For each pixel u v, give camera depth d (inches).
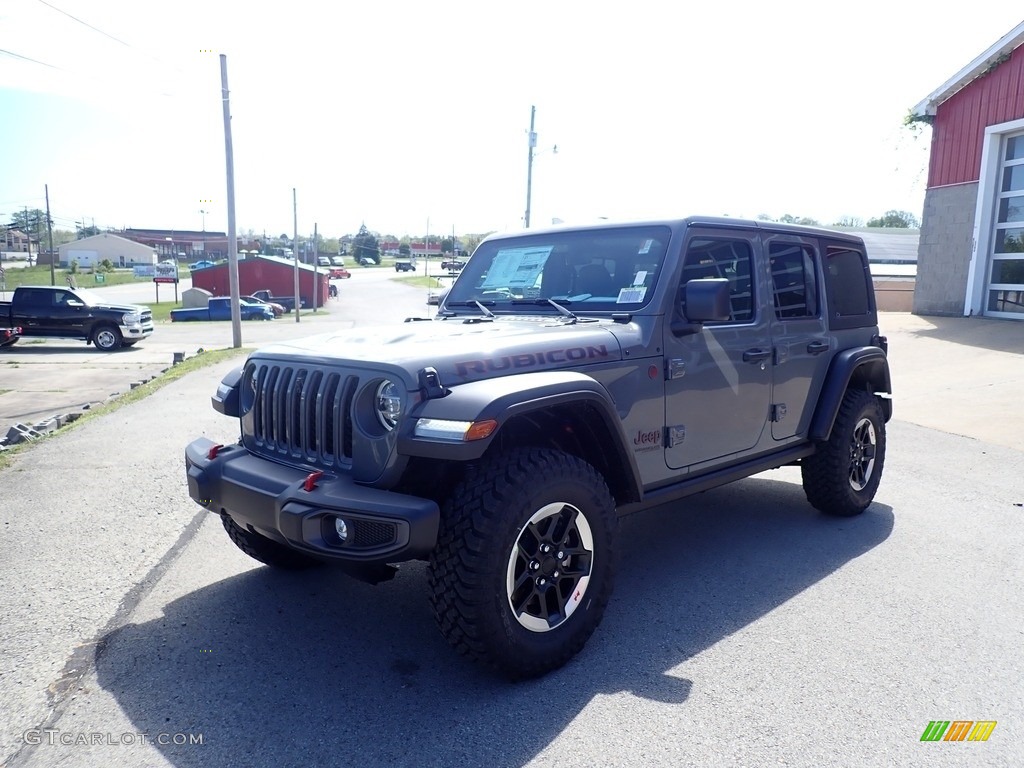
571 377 128.5
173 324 1528.1
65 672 129.3
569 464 126.8
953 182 646.5
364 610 154.2
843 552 186.4
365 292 2792.8
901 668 129.6
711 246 165.3
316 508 115.3
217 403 157.3
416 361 119.4
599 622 134.7
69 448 300.4
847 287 211.0
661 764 103.7
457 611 116.4
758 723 113.3
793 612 152.2
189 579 170.4
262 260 2194.9
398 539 111.1
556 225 182.9
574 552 130.1
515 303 174.6
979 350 498.3
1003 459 277.3
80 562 180.2
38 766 104.1
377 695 121.9
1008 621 147.9
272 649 137.5
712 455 166.1
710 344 161.5
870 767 103.0
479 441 111.7
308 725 113.4
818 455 202.4
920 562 179.3
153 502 228.2
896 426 332.5
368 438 120.6
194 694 122.3
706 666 130.6
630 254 162.4
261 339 1095.6
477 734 110.8
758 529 204.8
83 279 3415.4
